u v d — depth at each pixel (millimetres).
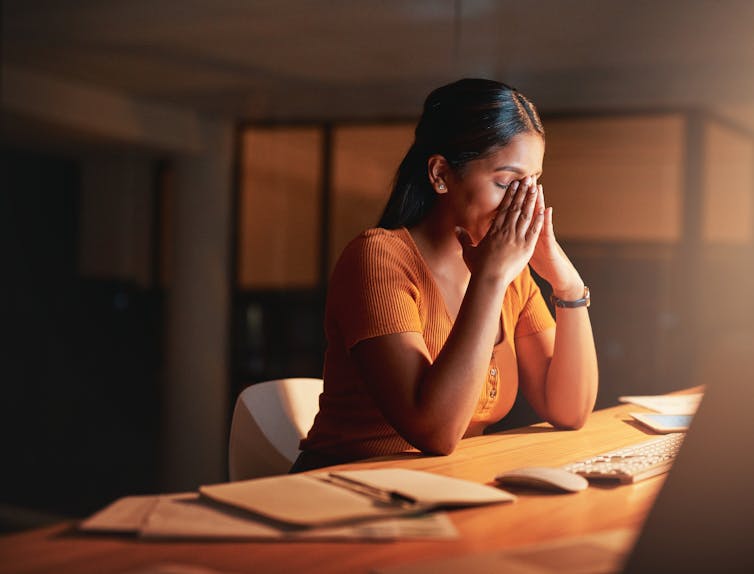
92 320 7379
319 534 809
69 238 7418
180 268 6555
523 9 3855
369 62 4883
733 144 5449
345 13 4023
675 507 686
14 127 5859
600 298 5582
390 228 1473
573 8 3830
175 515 859
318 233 6340
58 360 7492
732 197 5430
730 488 688
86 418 7438
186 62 5023
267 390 1615
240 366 6492
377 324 1291
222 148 6488
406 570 718
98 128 5746
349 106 5969
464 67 4918
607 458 1161
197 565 735
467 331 1242
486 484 1059
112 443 7383
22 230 7406
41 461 7188
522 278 1626
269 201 6465
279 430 1593
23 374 7598
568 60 4668
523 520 894
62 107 5512
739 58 4543
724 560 674
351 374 1390
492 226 1312
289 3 3926
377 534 812
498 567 731
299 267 6383
